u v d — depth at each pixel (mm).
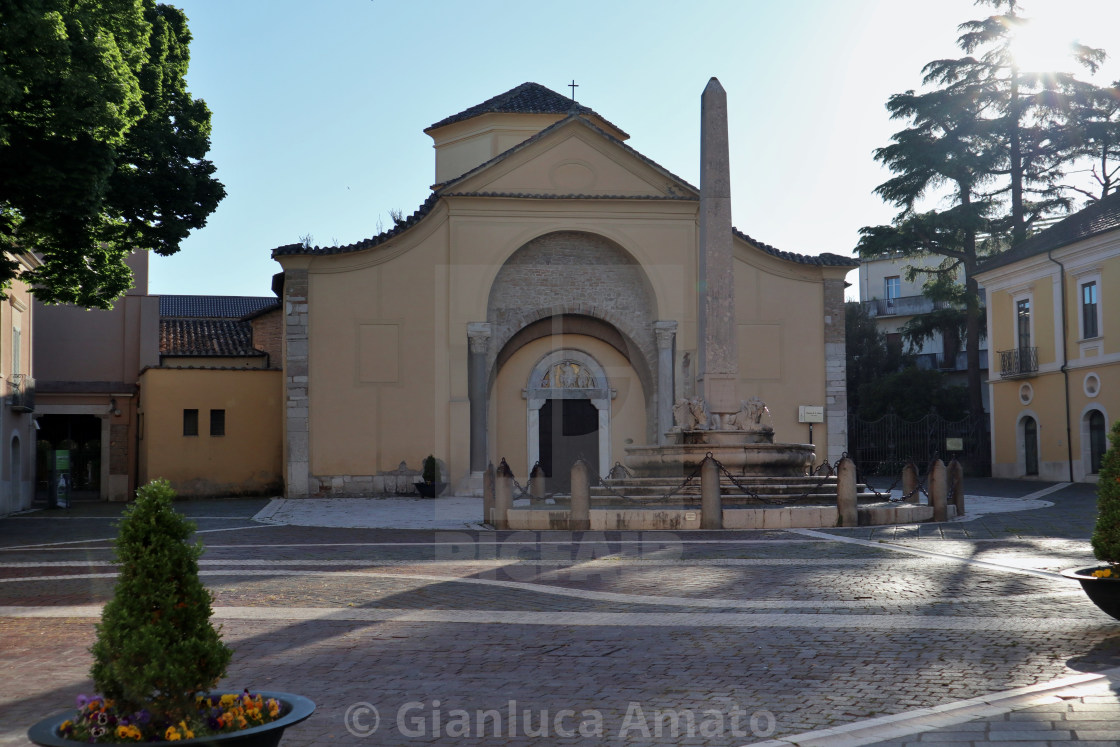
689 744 5426
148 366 32594
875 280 61125
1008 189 45219
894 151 45344
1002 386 40406
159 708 4297
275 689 6762
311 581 11930
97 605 10641
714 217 19625
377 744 5516
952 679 6711
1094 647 7664
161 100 23016
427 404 30109
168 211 23344
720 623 8930
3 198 17938
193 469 32625
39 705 6551
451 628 8852
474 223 29703
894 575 11805
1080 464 35531
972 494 29500
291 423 29766
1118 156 43812
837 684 6648
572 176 30406
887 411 46750
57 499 32094
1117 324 33750
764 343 32562
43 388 35219
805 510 17922
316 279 30062
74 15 17500
